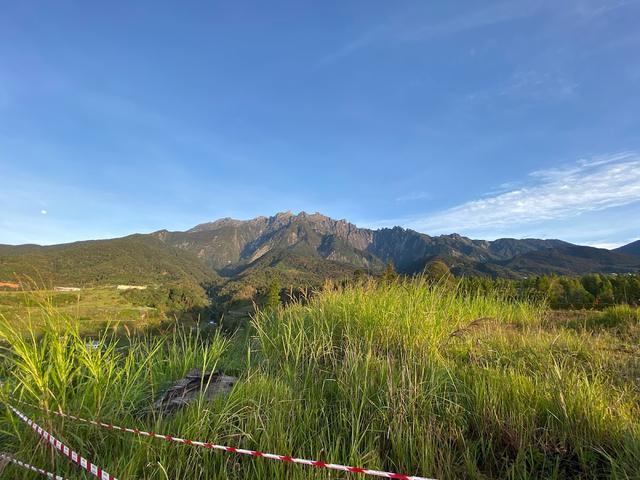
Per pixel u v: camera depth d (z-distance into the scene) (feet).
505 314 28.48
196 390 11.92
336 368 13.25
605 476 8.14
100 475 6.82
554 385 11.00
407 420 9.69
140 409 10.94
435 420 9.70
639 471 7.63
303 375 13.62
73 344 10.67
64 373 9.64
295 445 9.24
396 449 8.84
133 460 7.97
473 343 17.49
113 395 10.28
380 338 16.75
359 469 6.57
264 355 15.94
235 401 10.36
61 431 8.64
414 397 10.33
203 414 9.62
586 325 26.43
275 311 21.31
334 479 7.72
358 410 10.39
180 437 8.91
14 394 9.51
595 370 14.21
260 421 9.47
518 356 15.84
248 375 12.68
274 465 8.14
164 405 10.94
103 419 9.40
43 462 8.06
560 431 9.48
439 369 12.75
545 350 16.49
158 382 13.09
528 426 9.55
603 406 10.11
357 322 17.40
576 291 44.68
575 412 9.86
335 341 16.58
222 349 16.51
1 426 9.09
